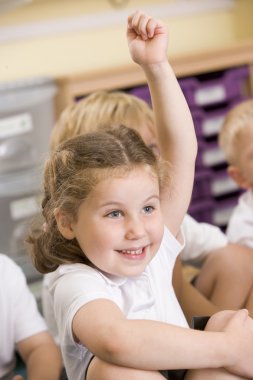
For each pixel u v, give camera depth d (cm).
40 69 247
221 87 237
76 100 217
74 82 211
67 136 141
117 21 258
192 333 87
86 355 93
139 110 140
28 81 209
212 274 141
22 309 128
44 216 103
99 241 91
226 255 142
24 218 209
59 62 250
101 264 92
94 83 213
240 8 279
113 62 259
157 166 98
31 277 203
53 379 121
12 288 127
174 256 109
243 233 164
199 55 229
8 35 240
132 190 91
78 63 254
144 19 104
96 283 92
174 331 86
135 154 94
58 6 248
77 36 252
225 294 137
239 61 236
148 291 100
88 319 87
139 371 86
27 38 244
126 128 103
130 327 85
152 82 105
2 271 127
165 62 104
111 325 85
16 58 243
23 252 206
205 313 127
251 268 139
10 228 208
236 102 240
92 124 138
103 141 96
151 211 94
